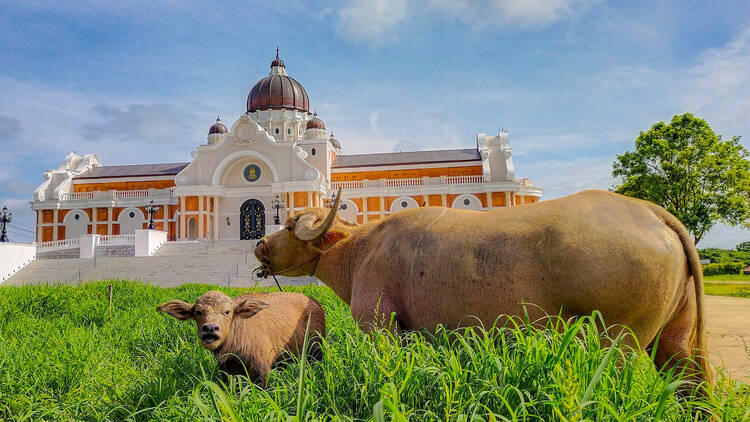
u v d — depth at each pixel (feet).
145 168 205.05
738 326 34.68
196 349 17.43
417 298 13.29
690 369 11.27
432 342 12.73
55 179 193.77
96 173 201.77
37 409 13.42
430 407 9.59
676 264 11.02
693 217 95.09
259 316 15.25
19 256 117.50
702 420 9.91
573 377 8.36
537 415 8.54
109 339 22.20
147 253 128.16
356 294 14.74
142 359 19.48
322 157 182.29
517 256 11.70
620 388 9.00
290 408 10.08
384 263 14.14
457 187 175.22
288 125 201.57
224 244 133.59
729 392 9.92
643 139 102.22
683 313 11.60
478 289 12.10
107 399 13.57
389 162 190.29
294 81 210.59
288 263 17.35
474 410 8.38
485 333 10.75
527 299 11.53
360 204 177.37
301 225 15.94
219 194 169.58
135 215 183.42
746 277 112.27
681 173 97.25
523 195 186.70
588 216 11.44
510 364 9.73
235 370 14.11
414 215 14.60
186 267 107.65
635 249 10.77
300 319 16.37
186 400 12.69
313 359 15.97
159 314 27.96
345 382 10.95
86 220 184.55
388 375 9.83
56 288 45.11
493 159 183.93
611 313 10.93
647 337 11.14
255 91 206.69
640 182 100.37
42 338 21.38
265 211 171.94
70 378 15.35
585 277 10.88
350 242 16.24
